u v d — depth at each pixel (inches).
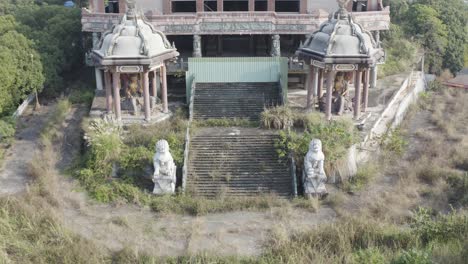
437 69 2632.9
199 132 1473.9
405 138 1660.9
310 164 1277.1
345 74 1555.1
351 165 1364.4
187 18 1793.8
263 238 1088.2
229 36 2119.8
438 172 1368.1
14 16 2258.9
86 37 2198.6
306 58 1537.9
